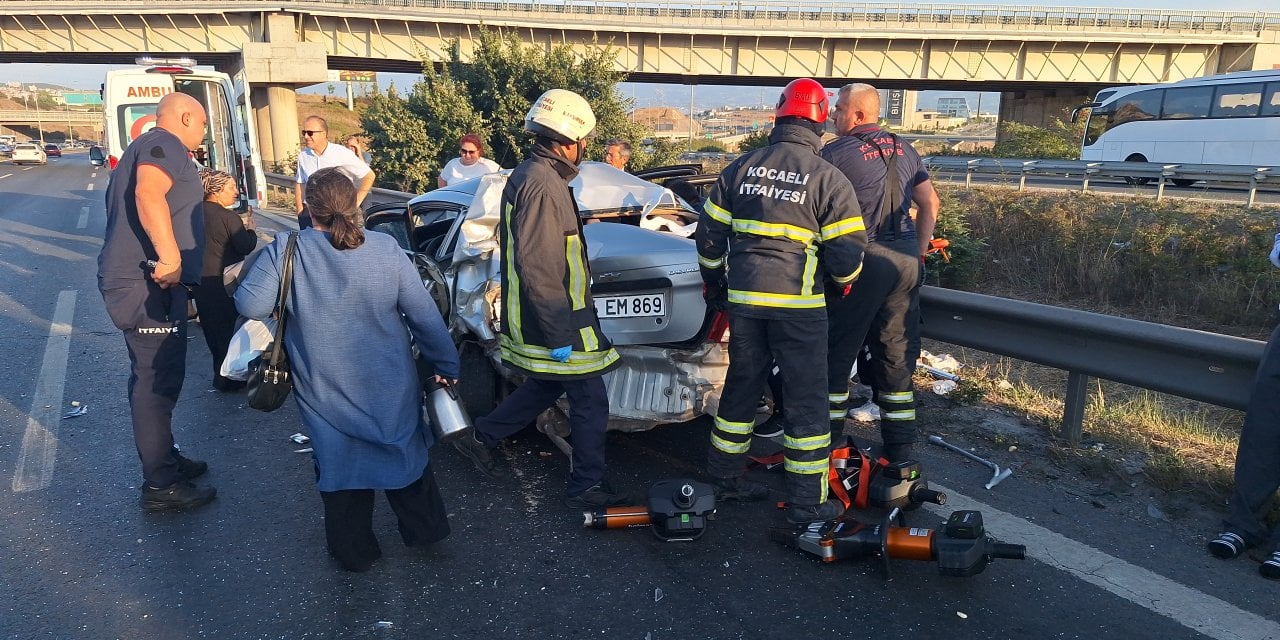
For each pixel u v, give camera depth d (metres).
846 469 3.83
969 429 4.66
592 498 3.79
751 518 3.76
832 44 38.28
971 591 3.13
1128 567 3.27
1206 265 9.64
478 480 4.18
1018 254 11.57
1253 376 3.62
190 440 4.72
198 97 12.73
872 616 2.98
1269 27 38.47
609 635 2.89
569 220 3.44
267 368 3.18
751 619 2.97
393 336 3.13
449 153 20.42
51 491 4.05
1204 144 20.34
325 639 2.89
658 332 4.00
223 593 3.18
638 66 38.19
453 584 3.23
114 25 35.25
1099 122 22.75
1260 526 3.37
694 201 6.11
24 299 8.42
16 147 50.50
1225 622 2.92
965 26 37.84
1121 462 4.18
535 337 3.56
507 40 20.95
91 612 3.05
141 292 3.66
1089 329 4.18
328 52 36.66
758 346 3.57
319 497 4.00
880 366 3.99
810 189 3.36
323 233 3.03
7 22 34.31
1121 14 38.41
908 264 3.81
